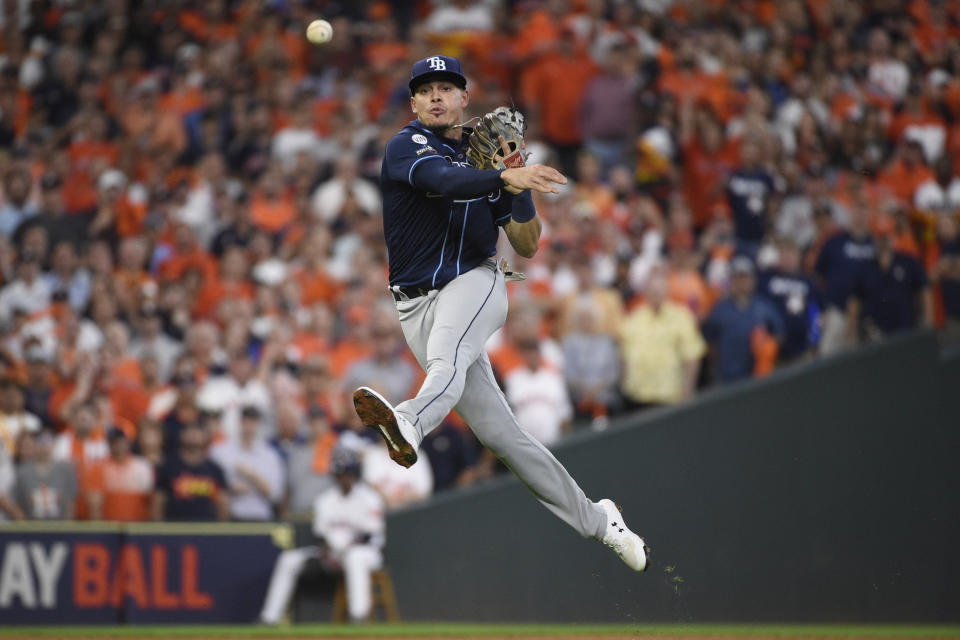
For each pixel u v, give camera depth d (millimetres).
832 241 41062
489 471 36562
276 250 45656
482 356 17453
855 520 32406
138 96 54531
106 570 32969
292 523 34031
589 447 32719
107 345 39594
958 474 32281
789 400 32844
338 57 56469
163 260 45094
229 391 37562
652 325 38469
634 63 51438
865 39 57688
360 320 41312
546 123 50781
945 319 42000
